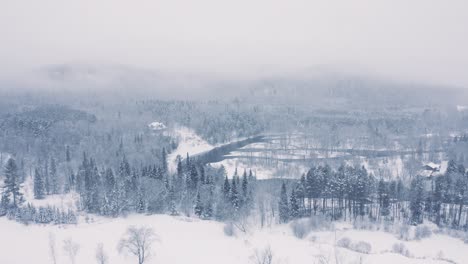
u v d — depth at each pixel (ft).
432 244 349.82
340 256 288.92
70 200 466.70
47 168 563.07
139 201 412.16
